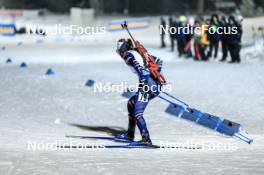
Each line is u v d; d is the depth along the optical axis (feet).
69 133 79.61
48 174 54.49
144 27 389.19
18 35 369.50
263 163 60.13
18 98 114.01
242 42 247.91
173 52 242.17
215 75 156.76
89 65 195.21
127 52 69.97
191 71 169.37
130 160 61.36
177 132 80.59
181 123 87.61
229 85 134.31
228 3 521.65
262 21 297.53
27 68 183.01
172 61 208.44
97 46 288.92
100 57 230.07
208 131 81.30
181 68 179.83
